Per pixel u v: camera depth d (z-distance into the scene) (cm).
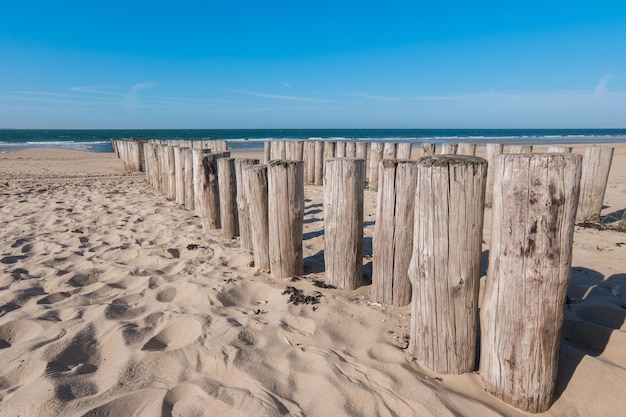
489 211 534
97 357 212
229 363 202
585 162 487
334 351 213
